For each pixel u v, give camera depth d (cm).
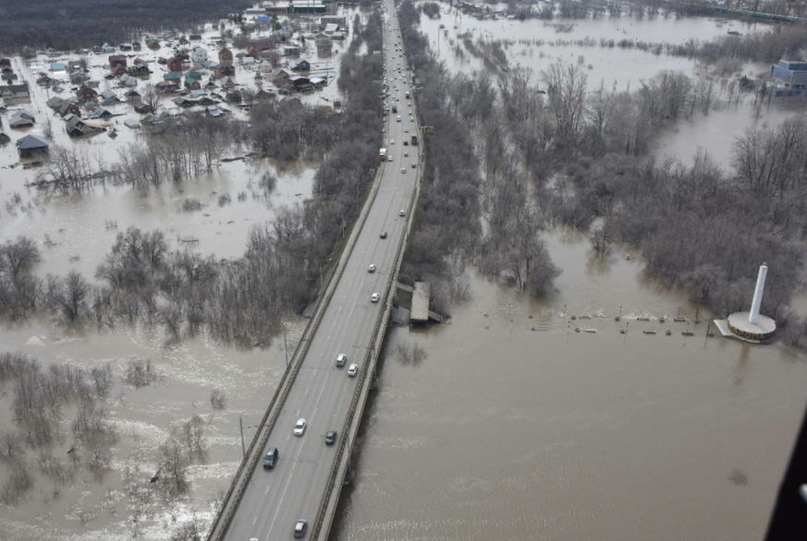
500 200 16750
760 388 10812
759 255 13788
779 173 17550
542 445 9612
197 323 12119
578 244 15612
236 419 9988
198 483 8875
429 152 19700
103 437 9550
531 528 8331
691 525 8381
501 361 11450
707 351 11738
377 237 14712
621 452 9494
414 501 8706
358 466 9225
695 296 13175
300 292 12706
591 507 8625
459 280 13812
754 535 8244
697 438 9769
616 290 13662
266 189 18550
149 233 15662
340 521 8431
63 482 8825
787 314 12394
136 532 8188
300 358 10569
